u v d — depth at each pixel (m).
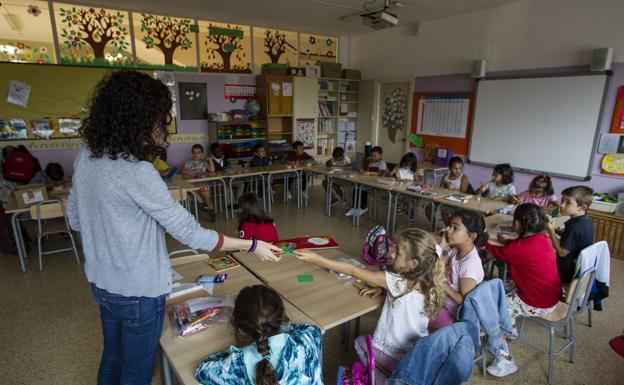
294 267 2.22
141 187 1.09
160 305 1.26
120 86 1.06
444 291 1.80
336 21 6.35
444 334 1.40
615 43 4.29
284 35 7.16
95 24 5.46
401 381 1.37
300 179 6.10
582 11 4.51
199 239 1.27
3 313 2.96
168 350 1.42
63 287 3.38
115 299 1.18
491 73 5.55
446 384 1.35
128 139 1.08
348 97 8.02
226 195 5.42
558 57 4.80
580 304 2.30
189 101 6.42
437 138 6.45
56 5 5.18
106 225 1.11
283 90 6.89
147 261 1.16
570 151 4.79
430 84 6.45
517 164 5.37
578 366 2.39
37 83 5.21
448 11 5.66
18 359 2.43
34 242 4.50
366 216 5.67
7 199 4.17
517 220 2.33
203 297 1.78
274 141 6.93
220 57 6.57
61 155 5.52
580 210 2.66
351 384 1.59
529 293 2.26
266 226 2.70
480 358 2.41
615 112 4.36
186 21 6.13
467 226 2.00
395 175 5.40
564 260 2.67
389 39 7.07
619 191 4.41
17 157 4.30
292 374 1.20
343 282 2.03
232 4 5.28
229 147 6.65
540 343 2.63
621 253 4.14
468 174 6.04
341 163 6.23
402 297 1.70
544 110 4.98
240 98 6.93
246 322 1.25
